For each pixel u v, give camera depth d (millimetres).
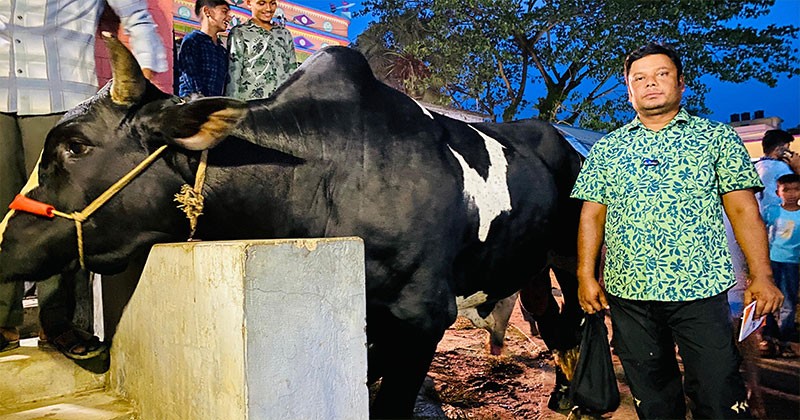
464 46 12273
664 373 2520
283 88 2654
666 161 2375
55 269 2289
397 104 2848
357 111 2672
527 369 4789
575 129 6418
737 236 2359
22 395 2369
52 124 2660
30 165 2639
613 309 2562
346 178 2541
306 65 2766
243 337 1614
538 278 3863
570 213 3611
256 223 2461
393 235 2537
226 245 1678
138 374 2271
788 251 4777
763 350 4836
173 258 1965
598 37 12094
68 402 2389
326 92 2664
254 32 3805
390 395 2664
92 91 2812
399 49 12961
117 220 2262
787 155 4945
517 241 3145
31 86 2584
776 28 12305
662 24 12281
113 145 2242
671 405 2531
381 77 12617
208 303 1761
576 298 3783
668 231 2344
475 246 2908
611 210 2525
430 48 12406
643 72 2406
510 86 14109
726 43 12484
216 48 4027
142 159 2262
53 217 2209
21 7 2582
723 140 2348
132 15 2783
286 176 2461
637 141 2475
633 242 2412
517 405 3947
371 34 12594
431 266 2607
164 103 2312
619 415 3635
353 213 2520
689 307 2330
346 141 2578
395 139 2688
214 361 1742
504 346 5195
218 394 1729
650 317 2439
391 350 2666
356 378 1871
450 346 5488
